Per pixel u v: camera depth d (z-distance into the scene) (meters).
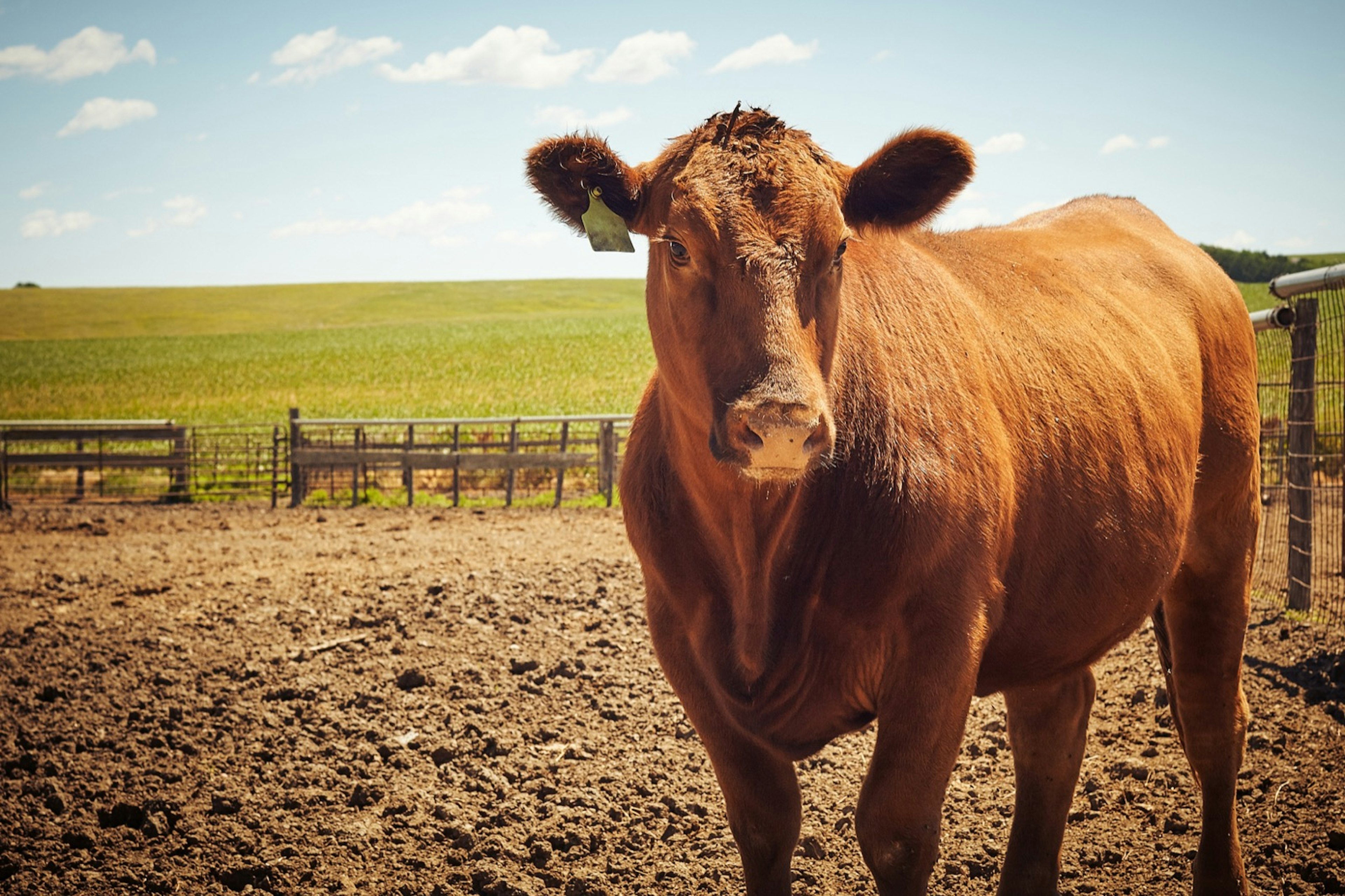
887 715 2.90
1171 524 3.74
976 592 2.94
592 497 17.19
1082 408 3.50
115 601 8.82
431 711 6.05
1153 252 4.43
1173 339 4.07
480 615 7.76
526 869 4.36
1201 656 4.11
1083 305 3.86
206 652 7.16
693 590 3.12
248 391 49.00
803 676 2.95
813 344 2.58
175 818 4.83
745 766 3.14
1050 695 3.88
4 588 9.70
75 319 105.44
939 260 3.69
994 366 3.34
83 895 4.20
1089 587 3.47
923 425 2.96
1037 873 3.77
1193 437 3.97
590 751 5.50
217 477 19.70
